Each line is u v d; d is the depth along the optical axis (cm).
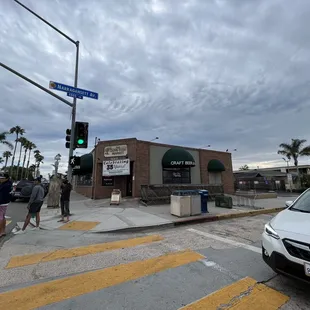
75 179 2981
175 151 1752
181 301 301
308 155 3469
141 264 432
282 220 362
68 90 944
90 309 285
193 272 393
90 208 1173
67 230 713
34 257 474
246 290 329
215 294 318
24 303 298
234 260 452
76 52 1083
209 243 577
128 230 721
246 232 704
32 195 729
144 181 1638
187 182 1881
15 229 742
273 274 382
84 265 429
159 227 771
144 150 1678
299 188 3316
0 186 647
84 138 980
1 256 481
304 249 289
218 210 1110
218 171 2084
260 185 2923
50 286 345
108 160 1656
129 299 307
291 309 281
